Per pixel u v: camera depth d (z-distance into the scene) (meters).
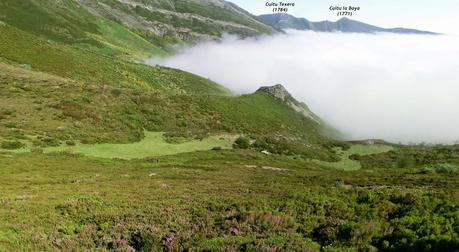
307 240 14.34
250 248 13.22
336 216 17.17
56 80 80.50
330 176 41.25
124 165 45.53
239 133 80.81
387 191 21.81
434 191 24.52
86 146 53.41
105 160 47.59
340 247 13.64
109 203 20.67
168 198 22.70
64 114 61.53
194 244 14.35
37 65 99.81
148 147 59.66
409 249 13.09
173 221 17.17
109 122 64.31
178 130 72.50
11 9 186.88
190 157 55.69
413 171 49.56
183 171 41.72
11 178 31.98
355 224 14.95
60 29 194.75
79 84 80.12
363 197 20.00
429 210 17.08
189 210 18.98
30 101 64.12
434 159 87.62
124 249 14.30
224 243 14.02
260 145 75.50
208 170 44.69
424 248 12.84
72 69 111.00
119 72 133.38
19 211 18.73
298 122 141.25
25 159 41.69
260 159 62.22
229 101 109.81
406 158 89.75
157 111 77.19
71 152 48.78
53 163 41.53
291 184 32.91
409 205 17.91
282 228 15.64
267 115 118.44
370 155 93.19
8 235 15.09
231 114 95.69
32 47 110.94
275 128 102.94
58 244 14.70
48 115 59.91
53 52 116.19
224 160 56.91
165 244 14.68
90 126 60.50
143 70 160.38
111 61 146.00
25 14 187.75
